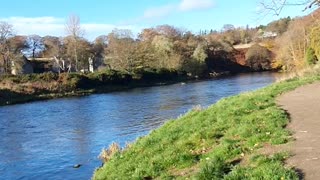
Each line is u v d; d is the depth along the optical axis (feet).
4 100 163.53
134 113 113.50
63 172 53.16
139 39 359.25
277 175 23.31
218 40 344.49
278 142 31.22
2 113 128.98
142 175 33.01
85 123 99.71
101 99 162.71
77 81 203.41
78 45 295.28
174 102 135.03
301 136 32.81
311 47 157.48
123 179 33.60
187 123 46.55
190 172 30.19
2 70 266.36
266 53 328.29
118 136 78.13
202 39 336.90
